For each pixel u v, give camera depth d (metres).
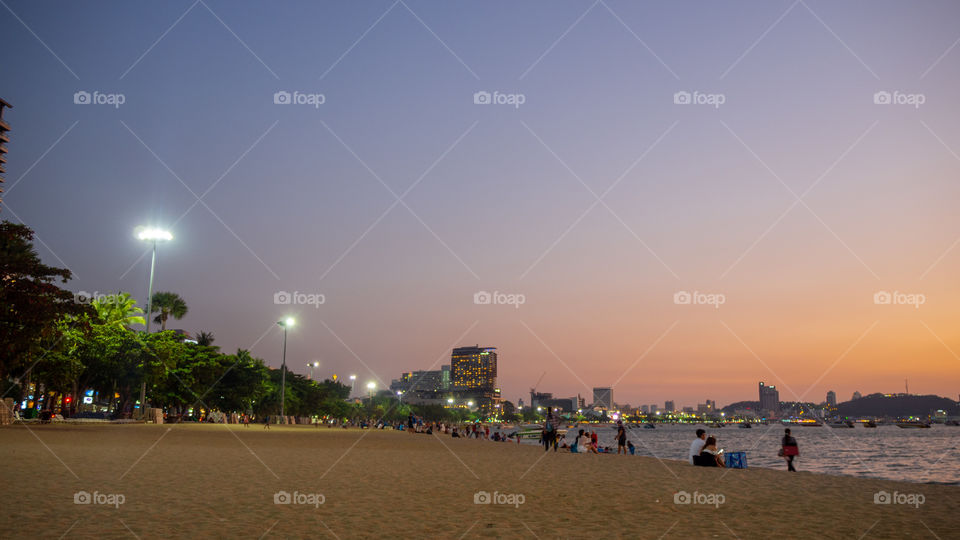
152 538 8.52
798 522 10.98
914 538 9.66
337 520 10.41
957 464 59.38
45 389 66.06
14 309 39.03
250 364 102.88
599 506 12.69
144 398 69.25
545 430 37.53
